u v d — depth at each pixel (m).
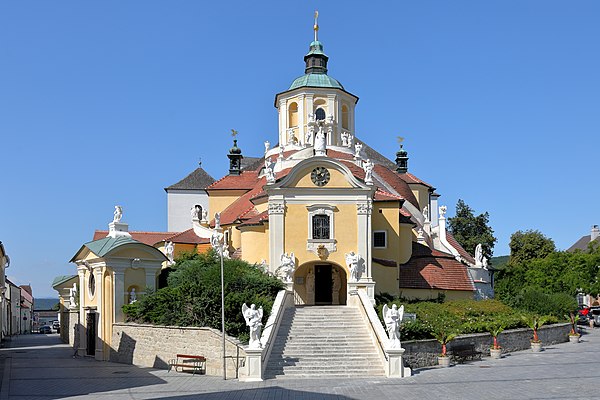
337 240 53.38
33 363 45.91
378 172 70.81
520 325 52.25
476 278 73.31
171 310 42.91
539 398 27.61
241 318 41.06
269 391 30.69
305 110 69.81
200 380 34.91
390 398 28.16
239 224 59.75
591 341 59.25
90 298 51.06
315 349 38.97
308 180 53.75
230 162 81.81
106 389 31.95
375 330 39.19
